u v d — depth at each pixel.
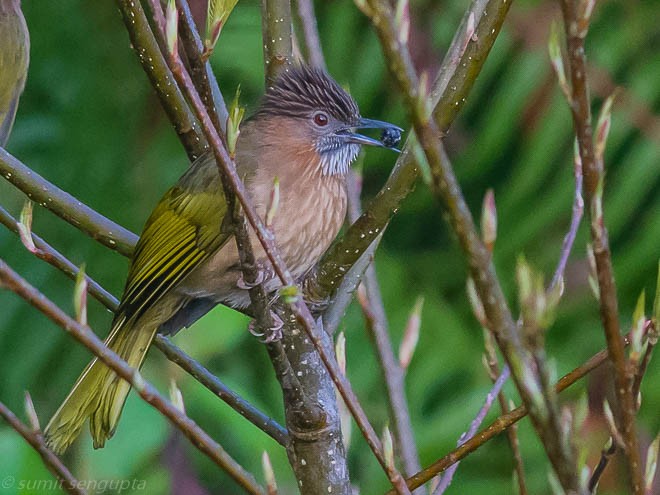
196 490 11.53
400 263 13.43
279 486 10.62
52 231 13.03
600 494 11.07
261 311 6.81
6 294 12.77
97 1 13.66
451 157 13.33
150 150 13.41
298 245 9.56
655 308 5.34
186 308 9.69
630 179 12.24
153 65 8.43
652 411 11.95
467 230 4.52
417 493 7.52
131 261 9.05
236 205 6.28
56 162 13.37
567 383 6.33
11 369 12.67
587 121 4.80
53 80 13.59
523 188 12.70
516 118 12.52
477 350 12.84
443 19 12.62
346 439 7.09
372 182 14.11
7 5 11.05
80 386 7.96
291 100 9.77
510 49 12.53
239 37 13.27
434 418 11.81
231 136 5.84
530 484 12.07
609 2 12.76
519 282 4.34
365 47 13.25
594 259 5.29
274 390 12.66
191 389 10.94
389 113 13.43
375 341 8.41
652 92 12.36
